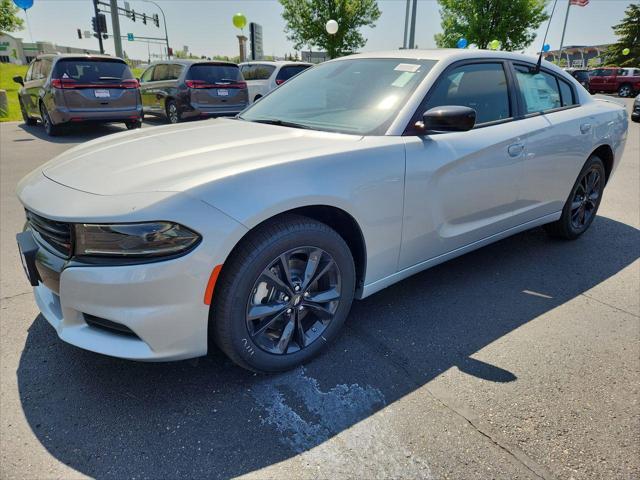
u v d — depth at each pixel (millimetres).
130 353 1956
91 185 2025
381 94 2832
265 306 2189
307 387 2264
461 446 1919
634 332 2791
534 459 1862
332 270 2396
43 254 2072
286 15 20266
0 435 1934
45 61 10234
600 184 4285
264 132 2684
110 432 1968
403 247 2672
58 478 1748
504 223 3365
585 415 2104
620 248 4145
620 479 1776
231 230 1916
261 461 1839
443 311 3004
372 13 19766
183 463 1827
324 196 2176
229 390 2234
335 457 1859
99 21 19359
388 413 2102
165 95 11930
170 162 2152
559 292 3291
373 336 2709
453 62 2941
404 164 2506
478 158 2904
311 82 3336
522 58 3541
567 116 3715
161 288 1861
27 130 11070
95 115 9789
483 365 2459
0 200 5230
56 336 2627
